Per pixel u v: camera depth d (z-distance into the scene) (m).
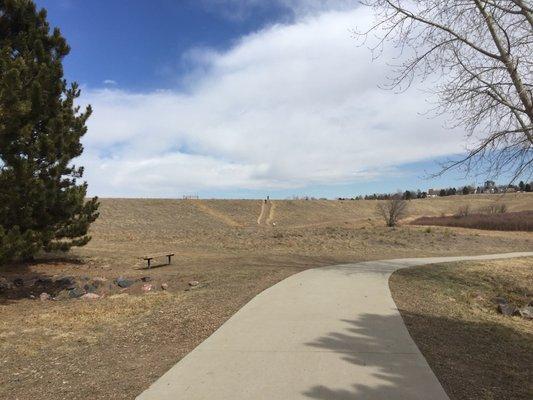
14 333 7.73
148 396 4.86
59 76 13.57
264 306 8.98
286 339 6.80
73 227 15.78
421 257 20.62
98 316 8.89
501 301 11.91
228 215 69.88
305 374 5.40
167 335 7.29
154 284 12.81
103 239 29.55
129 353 6.46
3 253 10.32
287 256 19.27
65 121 14.27
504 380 5.49
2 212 11.51
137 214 59.22
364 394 4.84
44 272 15.45
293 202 83.69
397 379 5.26
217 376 5.37
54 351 6.66
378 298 9.88
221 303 9.41
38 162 13.17
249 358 5.98
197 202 73.44
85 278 14.09
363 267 15.39
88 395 4.98
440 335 7.45
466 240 29.14
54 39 14.54
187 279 13.18
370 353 6.18
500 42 12.59
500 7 12.11
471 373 5.66
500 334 8.09
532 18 12.12
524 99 12.23
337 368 5.60
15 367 5.98
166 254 16.80
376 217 72.38
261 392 4.90
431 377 5.34
